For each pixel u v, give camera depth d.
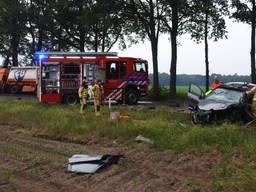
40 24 57.91
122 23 48.50
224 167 11.23
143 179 11.49
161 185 10.94
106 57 34.28
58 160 14.15
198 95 21.77
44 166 13.64
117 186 11.41
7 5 57.47
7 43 63.25
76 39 57.53
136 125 18.48
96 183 11.77
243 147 13.02
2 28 58.38
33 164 13.85
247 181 10.22
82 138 17.94
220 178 10.80
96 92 24.75
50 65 32.81
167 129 17.27
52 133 19.25
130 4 47.22
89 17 48.03
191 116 21.47
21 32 59.69
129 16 48.00
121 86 34.97
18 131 20.34
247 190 9.93
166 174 11.64
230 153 12.58
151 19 46.41
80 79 33.28
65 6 54.16
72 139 18.02
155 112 25.06
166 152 13.63
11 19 58.78
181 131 16.52
